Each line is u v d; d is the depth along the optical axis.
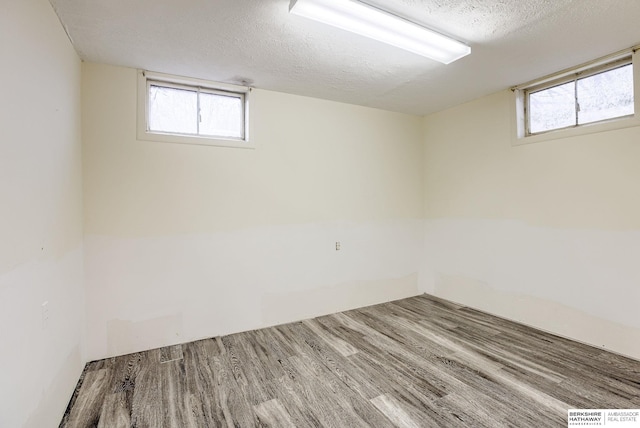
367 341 3.04
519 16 2.09
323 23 2.10
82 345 2.53
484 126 3.72
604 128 2.73
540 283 3.22
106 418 1.96
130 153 2.80
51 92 1.88
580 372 2.42
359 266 4.04
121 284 2.78
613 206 2.69
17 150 1.43
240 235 3.28
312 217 3.70
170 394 2.20
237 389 2.26
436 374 2.43
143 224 2.85
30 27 1.59
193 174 3.05
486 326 3.36
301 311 3.63
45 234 1.74
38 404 1.61
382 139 4.21
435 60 2.61
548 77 3.08
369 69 2.90
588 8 2.00
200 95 3.19
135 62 2.70
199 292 3.09
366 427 1.86
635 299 2.58
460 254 4.07
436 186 4.39
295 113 3.57
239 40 2.36
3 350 1.28
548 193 3.13
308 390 2.24
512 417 1.93
